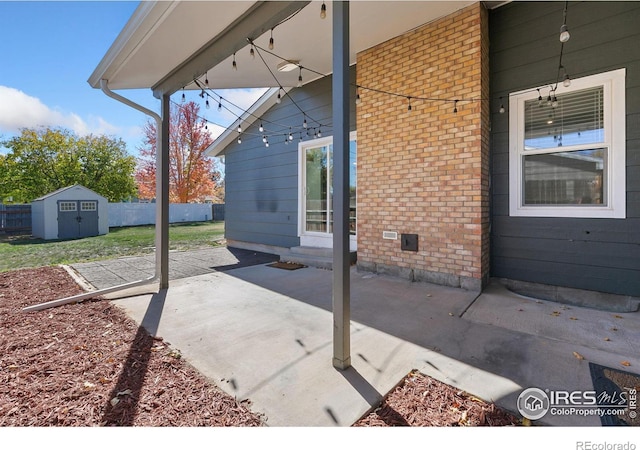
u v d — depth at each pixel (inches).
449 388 75.2
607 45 134.4
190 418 65.9
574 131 143.9
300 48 179.5
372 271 198.1
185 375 82.4
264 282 183.8
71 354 94.7
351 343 100.2
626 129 131.3
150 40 122.7
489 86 165.6
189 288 170.9
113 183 772.6
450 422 63.9
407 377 80.4
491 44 165.2
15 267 241.6
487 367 84.6
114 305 141.2
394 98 184.9
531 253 156.5
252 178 328.5
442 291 156.9
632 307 129.9
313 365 87.0
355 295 151.6
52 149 725.9
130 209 687.1
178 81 149.3
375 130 195.0
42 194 706.2
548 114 150.5
